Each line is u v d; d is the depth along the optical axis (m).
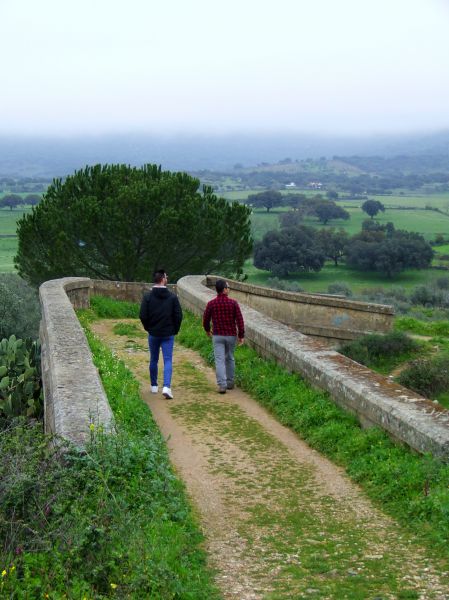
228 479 7.68
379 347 18.27
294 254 126.94
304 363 10.62
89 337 14.27
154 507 6.07
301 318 19.80
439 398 15.84
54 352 10.21
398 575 5.40
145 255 32.31
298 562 5.71
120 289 22.92
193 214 31.56
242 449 8.68
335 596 5.09
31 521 5.05
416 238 139.88
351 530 6.36
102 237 31.78
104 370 11.01
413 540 6.07
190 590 5.03
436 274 126.25
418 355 18.06
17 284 36.28
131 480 6.22
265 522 6.57
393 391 8.80
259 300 20.42
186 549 5.69
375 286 116.75
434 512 6.34
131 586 4.60
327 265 136.00
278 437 9.16
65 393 8.00
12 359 14.59
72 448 6.01
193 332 15.17
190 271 33.12
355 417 9.00
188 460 8.26
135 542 5.08
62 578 4.55
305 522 6.56
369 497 7.16
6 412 13.66
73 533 4.87
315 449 8.70
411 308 44.25
